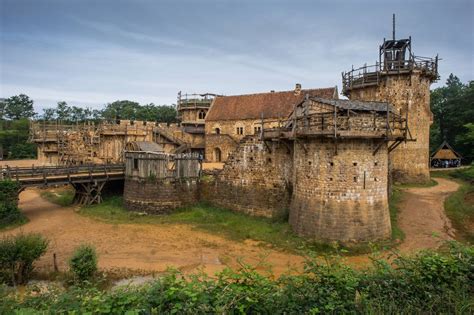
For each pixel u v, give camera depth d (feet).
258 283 26.11
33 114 385.91
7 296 32.91
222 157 156.04
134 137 154.81
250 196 93.30
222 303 23.49
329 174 68.33
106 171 110.22
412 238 69.56
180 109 188.44
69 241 74.38
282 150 86.63
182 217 94.12
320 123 72.54
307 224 70.90
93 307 23.73
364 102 77.71
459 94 198.39
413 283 27.25
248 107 153.99
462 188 115.34
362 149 67.26
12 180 89.71
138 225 87.30
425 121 125.49
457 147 187.32
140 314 22.93
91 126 159.63
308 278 27.86
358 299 25.21
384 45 123.85
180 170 101.19
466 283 27.02
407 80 121.80
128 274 56.90
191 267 60.29
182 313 22.88
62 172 100.83
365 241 66.69
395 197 101.60
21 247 51.78
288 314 24.14
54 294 30.86
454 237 69.82
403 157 126.00
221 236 77.97
